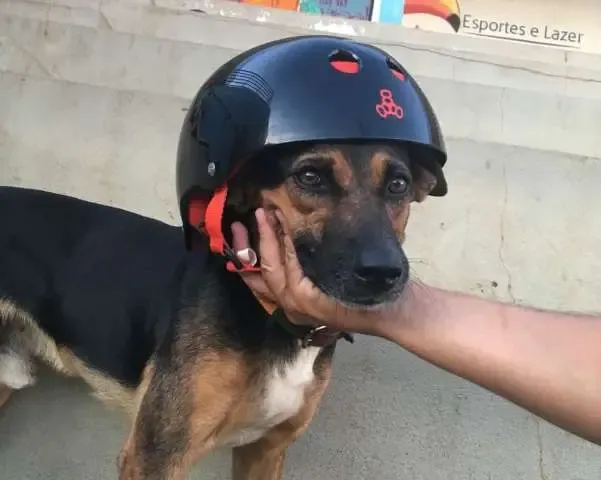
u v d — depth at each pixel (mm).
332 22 982
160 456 585
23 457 771
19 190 727
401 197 527
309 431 773
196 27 949
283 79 504
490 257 838
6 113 846
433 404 784
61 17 929
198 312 596
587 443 779
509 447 776
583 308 823
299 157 507
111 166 844
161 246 670
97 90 863
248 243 533
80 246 696
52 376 791
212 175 510
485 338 441
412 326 457
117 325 657
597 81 974
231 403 597
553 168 869
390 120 504
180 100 870
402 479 766
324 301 486
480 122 909
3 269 704
